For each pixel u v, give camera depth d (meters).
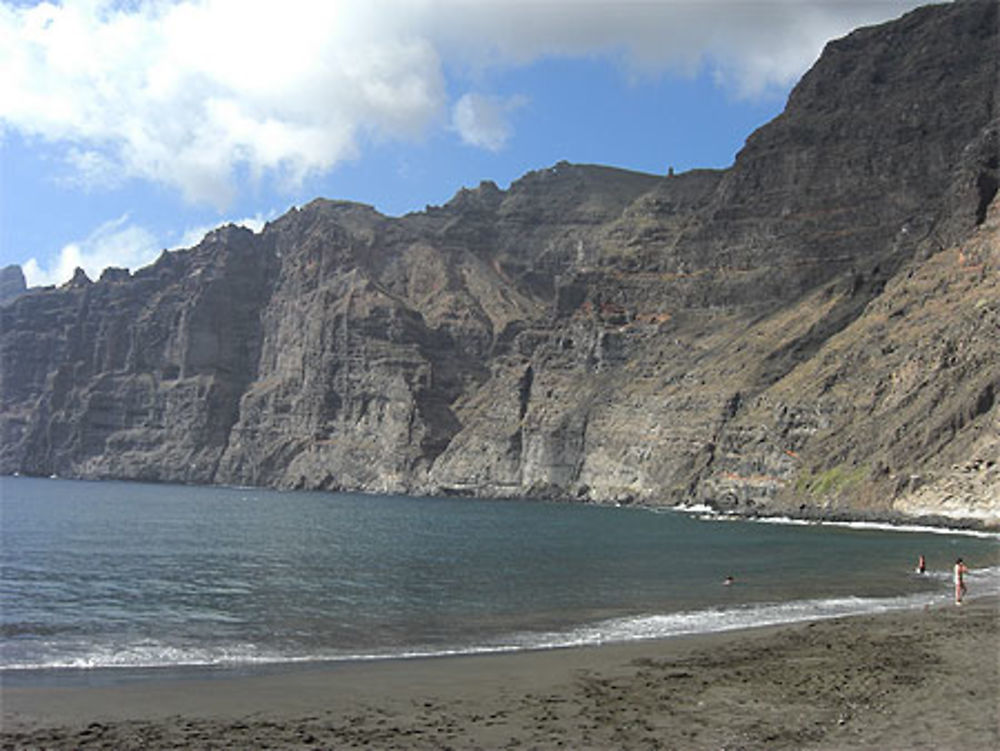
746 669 34.25
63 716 27.84
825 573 78.25
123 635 47.22
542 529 159.12
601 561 94.38
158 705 29.30
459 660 38.25
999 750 23.44
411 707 28.98
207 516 192.62
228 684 32.78
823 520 165.38
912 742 24.25
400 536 140.12
